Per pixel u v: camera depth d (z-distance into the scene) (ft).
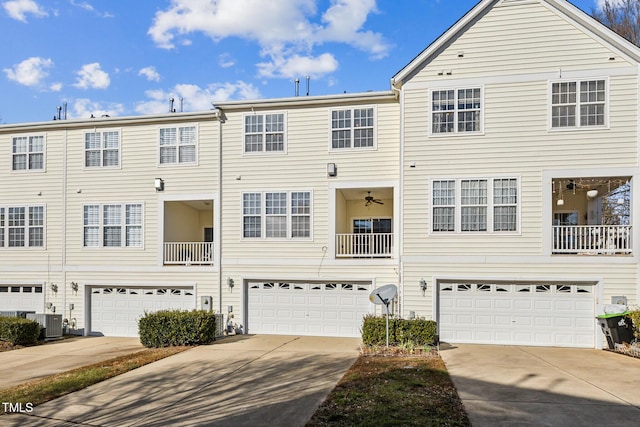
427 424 22.33
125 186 57.98
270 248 53.83
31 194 60.49
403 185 48.34
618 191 72.95
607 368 35.17
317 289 53.06
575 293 45.57
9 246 60.70
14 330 49.65
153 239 56.90
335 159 52.85
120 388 30.78
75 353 45.37
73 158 59.62
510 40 46.85
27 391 30.14
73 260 58.80
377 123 52.03
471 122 47.39
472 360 38.14
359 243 52.95
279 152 54.13
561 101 45.78
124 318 57.47
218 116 55.42
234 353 42.11
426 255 47.65
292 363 37.35
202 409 25.93
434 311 47.26
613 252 44.98
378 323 43.93
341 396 27.25
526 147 46.16
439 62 48.24
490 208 46.62
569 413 24.16
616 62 44.88
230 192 55.06
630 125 44.34
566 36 45.91
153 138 57.67
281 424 23.07
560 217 55.77
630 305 43.73
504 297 46.70
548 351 42.70
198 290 55.36
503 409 24.73
